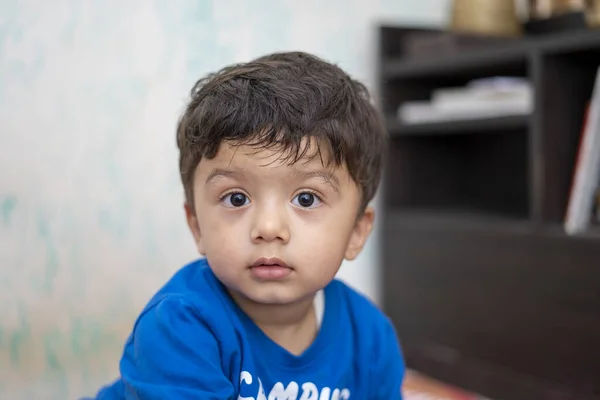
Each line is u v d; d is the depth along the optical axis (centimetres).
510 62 147
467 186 191
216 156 67
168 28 142
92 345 133
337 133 68
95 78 133
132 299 138
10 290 124
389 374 84
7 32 124
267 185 66
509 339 142
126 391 71
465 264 151
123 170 136
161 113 141
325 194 68
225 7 150
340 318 80
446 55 157
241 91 69
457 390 152
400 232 167
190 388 66
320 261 68
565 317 131
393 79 174
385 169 176
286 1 160
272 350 73
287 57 77
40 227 127
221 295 73
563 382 132
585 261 128
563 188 140
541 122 136
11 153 124
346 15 170
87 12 132
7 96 124
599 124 131
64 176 130
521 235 139
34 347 127
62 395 129
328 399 76
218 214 68
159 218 141
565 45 131
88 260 132
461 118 154
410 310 165
